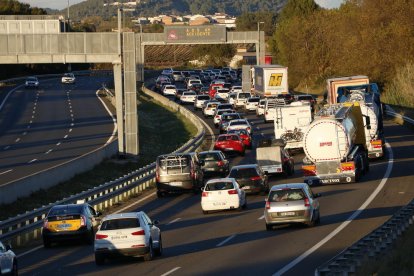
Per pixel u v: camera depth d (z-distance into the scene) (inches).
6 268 2085.4
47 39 5748.0
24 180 3905.0
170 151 6737.2
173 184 4158.5
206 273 2097.7
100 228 2364.7
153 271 2192.4
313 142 4084.6
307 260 2207.2
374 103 5007.4
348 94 5610.2
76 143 6614.2
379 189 3841.0
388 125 7214.6
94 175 4970.5
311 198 2886.3
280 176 4584.2
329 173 4082.2
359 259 1840.6
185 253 2500.0
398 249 2031.3
